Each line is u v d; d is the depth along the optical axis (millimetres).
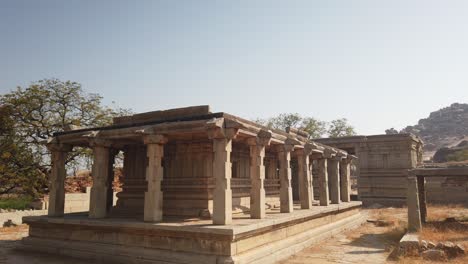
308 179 15484
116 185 29422
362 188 32156
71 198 22469
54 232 12625
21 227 19031
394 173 30984
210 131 9984
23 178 23859
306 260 10836
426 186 30797
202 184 12305
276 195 17906
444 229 14438
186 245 9523
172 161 13148
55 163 13734
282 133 13883
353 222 19344
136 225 10312
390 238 15016
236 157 14383
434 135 125500
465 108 138750
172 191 12875
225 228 8891
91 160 28438
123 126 12125
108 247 10922
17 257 11617
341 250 12469
